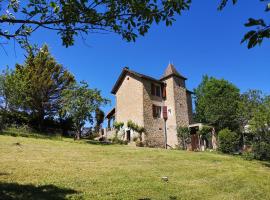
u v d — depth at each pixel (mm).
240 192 13531
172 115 35906
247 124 30938
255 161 24422
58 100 38500
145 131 33250
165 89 37500
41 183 11164
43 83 36750
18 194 9523
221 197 12242
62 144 24188
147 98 34812
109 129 37594
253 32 3279
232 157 24625
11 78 33469
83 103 30656
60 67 39031
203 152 27438
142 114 33719
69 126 40688
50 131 38500
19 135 27922
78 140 30734
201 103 49375
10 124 34094
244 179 16203
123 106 36375
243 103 31594
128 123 33688
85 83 31047
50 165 14625
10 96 33219
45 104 38031
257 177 17312
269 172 19875
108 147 24906
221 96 45312
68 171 13602
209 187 13586
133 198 10539
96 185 11641
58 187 10820
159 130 35031
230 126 38469
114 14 5777
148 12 5727
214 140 33969
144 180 13266
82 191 10672
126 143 32344
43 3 5582
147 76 35312
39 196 9547
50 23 5688
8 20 5527
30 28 5938
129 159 19125
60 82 39031
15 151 17984
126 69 36469
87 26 5910
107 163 16922
